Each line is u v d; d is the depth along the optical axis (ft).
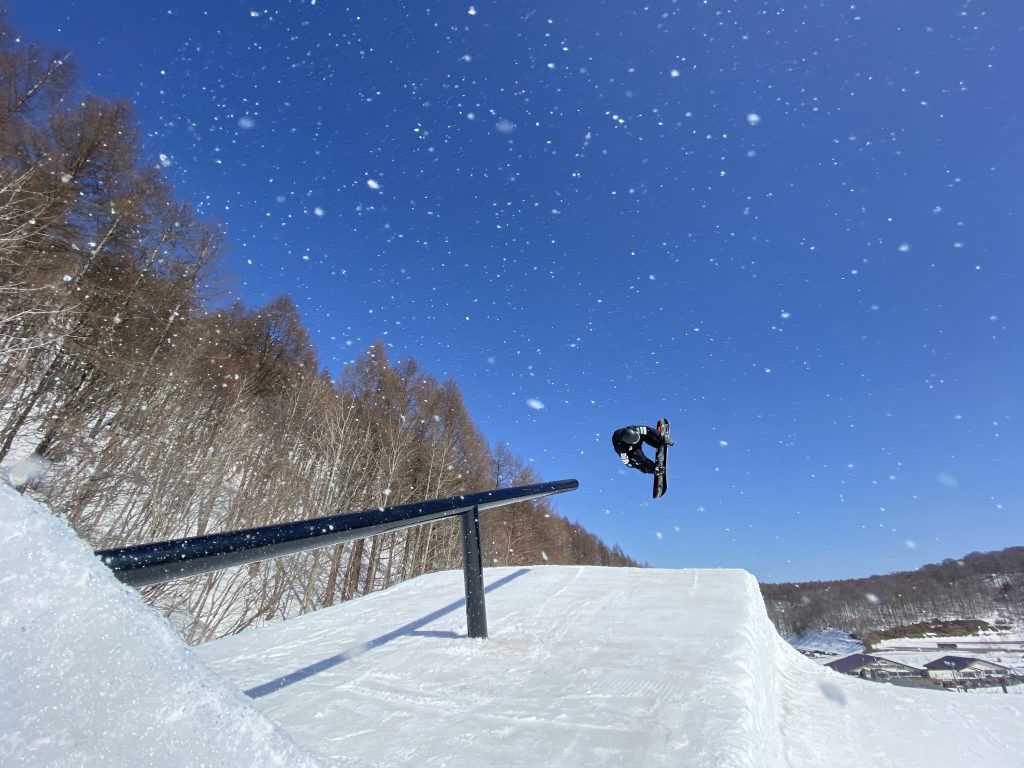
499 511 85.76
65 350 44.14
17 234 38.50
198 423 60.44
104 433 47.67
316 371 97.86
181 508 49.83
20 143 44.37
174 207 59.93
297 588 55.11
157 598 39.73
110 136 49.85
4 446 39.93
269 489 61.36
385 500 65.82
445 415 92.22
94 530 41.96
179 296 59.47
